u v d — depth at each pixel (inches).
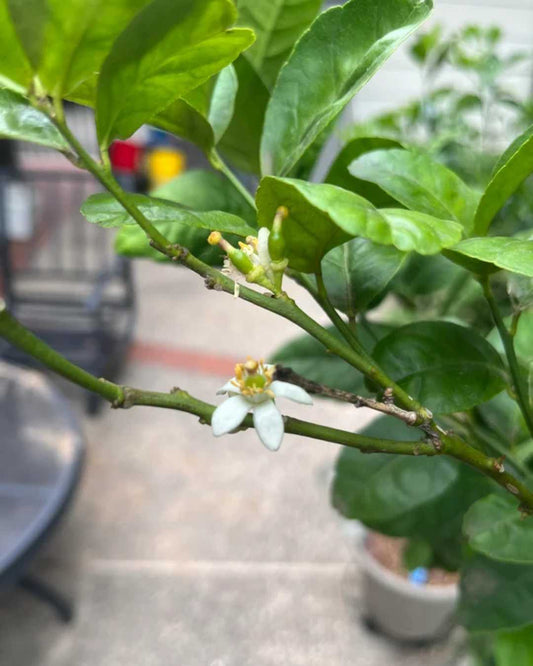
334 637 21.1
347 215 3.8
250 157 8.0
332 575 23.1
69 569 23.3
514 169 5.1
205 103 6.5
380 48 5.7
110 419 30.1
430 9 5.6
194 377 32.9
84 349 31.8
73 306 32.9
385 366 6.4
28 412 21.9
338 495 9.3
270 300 4.6
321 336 4.7
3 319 4.0
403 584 18.8
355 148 6.8
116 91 4.5
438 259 9.3
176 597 22.4
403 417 4.9
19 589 22.7
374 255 6.6
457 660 19.8
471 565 8.0
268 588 22.7
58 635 21.4
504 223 12.5
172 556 23.8
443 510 8.9
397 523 9.0
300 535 24.6
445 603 18.7
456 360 6.4
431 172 6.2
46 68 4.2
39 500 18.1
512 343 6.0
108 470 27.5
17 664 20.6
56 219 35.5
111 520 25.2
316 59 6.1
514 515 6.8
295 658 20.6
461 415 7.9
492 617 7.5
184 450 28.5
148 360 33.9
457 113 18.3
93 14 4.0
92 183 32.3
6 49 4.0
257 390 5.0
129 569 23.3
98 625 21.6
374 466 9.3
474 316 10.6
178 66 4.5
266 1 7.5
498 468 5.2
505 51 36.4
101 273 32.7
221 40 4.4
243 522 25.2
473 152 15.6
